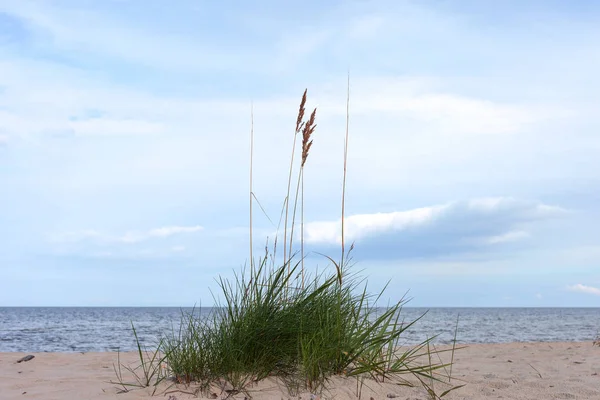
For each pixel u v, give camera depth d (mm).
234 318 3598
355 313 3809
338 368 3557
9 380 3879
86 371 4430
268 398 3090
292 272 3693
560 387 3936
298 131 4363
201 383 3295
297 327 3516
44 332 19234
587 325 27859
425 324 27641
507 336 17188
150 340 14000
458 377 4227
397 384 3572
